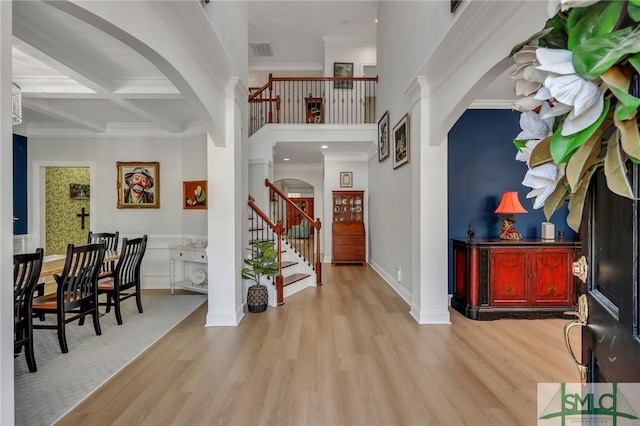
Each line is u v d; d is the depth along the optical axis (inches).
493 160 170.4
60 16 85.5
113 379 89.8
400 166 171.9
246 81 165.0
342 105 285.0
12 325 44.3
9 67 44.0
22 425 71.0
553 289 136.7
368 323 132.4
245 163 167.9
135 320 139.6
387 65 202.2
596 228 29.7
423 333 121.5
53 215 228.1
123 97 138.6
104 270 164.1
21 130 197.0
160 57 80.2
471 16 86.0
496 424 70.3
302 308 153.0
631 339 22.3
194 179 198.8
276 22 258.1
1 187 42.8
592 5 19.9
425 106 131.5
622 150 20.6
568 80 19.6
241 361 99.6
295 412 74.6
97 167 203.3
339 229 273.6
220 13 117.4
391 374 91.2
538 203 25.9
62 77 130.5
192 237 199.8
